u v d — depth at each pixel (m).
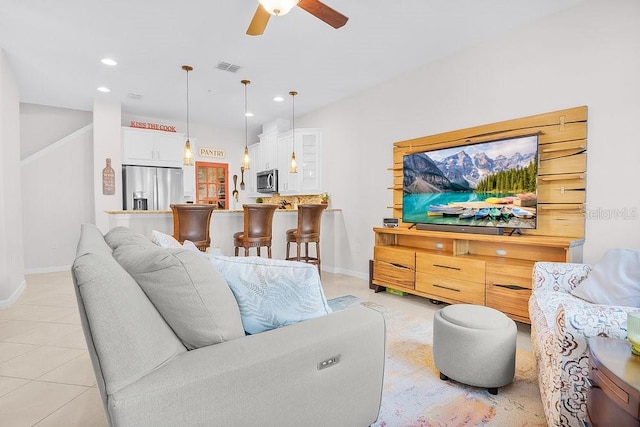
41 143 5.37
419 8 2.83
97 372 0.99
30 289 4.20
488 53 3.37
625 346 1.21
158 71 4.07
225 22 3.01
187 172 6.31
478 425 1.63
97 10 2.81
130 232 2.02
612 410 1.04
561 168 2.90
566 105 2.87
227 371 0.99
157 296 1.08
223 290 1.17
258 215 3.90
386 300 3.73
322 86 4.61
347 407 1.31
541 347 1.72
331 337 1.23
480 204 3.33
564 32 2.87
